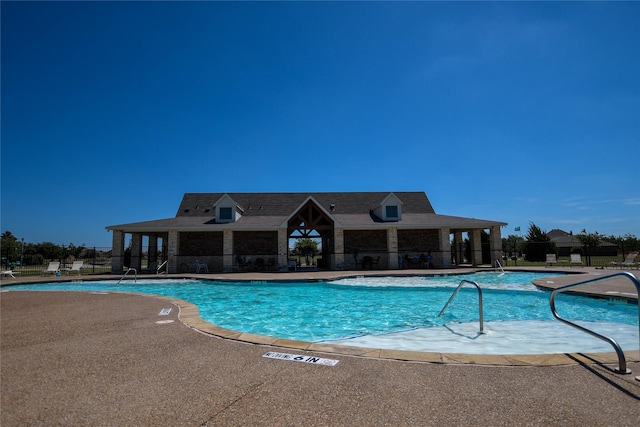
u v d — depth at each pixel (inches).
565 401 137.9
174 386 156.0
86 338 243.4
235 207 1149.7
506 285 670.5
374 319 412.2
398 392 148.6
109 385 157.3
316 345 222.5
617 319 392.2
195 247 1176.2
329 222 1136.8
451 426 119.5
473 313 438.9
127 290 697.6
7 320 310.0
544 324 366.9
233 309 488.7
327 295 623.2
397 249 1117.1
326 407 134.7
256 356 200.8
